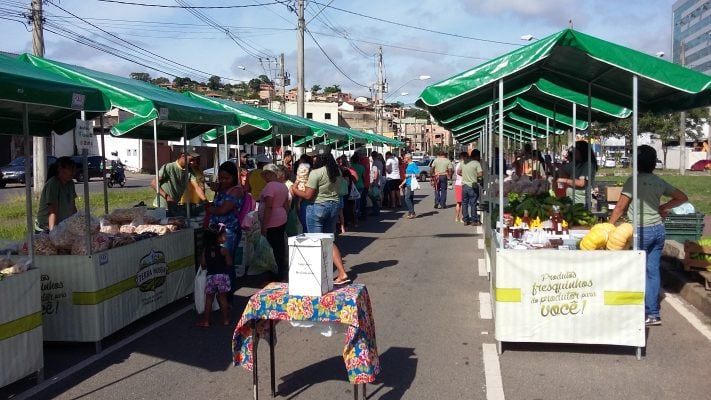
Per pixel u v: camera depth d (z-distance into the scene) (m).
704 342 6.24
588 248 6.03
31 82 5.07
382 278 9.63
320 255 4.43
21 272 5.21
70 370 5.68
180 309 7.91
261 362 5.86
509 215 7.64
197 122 8.51
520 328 5.88
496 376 5.39
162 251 7.54
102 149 8.41
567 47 5.93
